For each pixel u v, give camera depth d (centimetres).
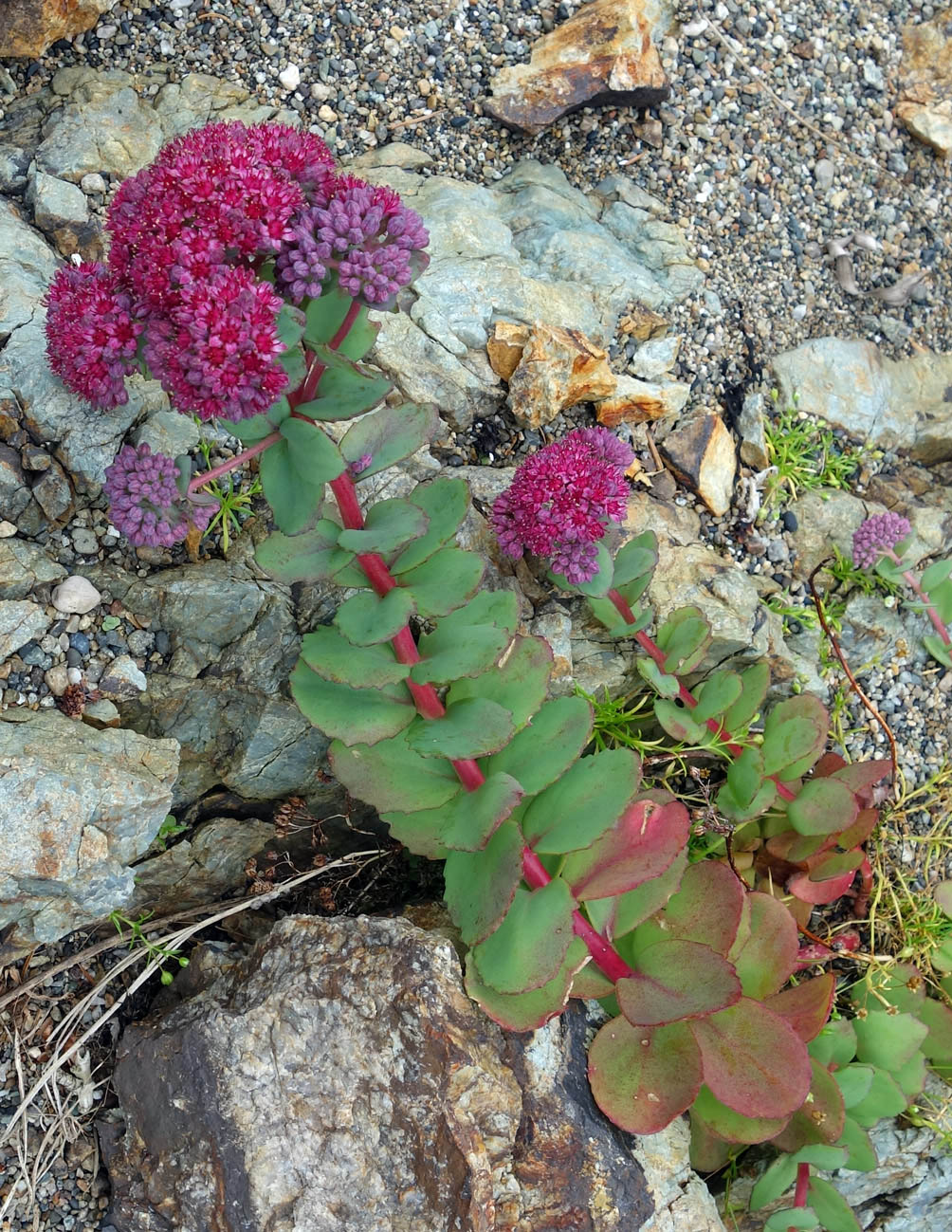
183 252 22
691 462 39
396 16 41
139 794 30
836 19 47
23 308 33
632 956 32
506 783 28
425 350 36
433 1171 28
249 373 22
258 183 23
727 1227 36
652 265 41
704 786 36
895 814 40
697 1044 30
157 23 39
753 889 37
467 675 28
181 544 33
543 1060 30
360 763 30
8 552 31
